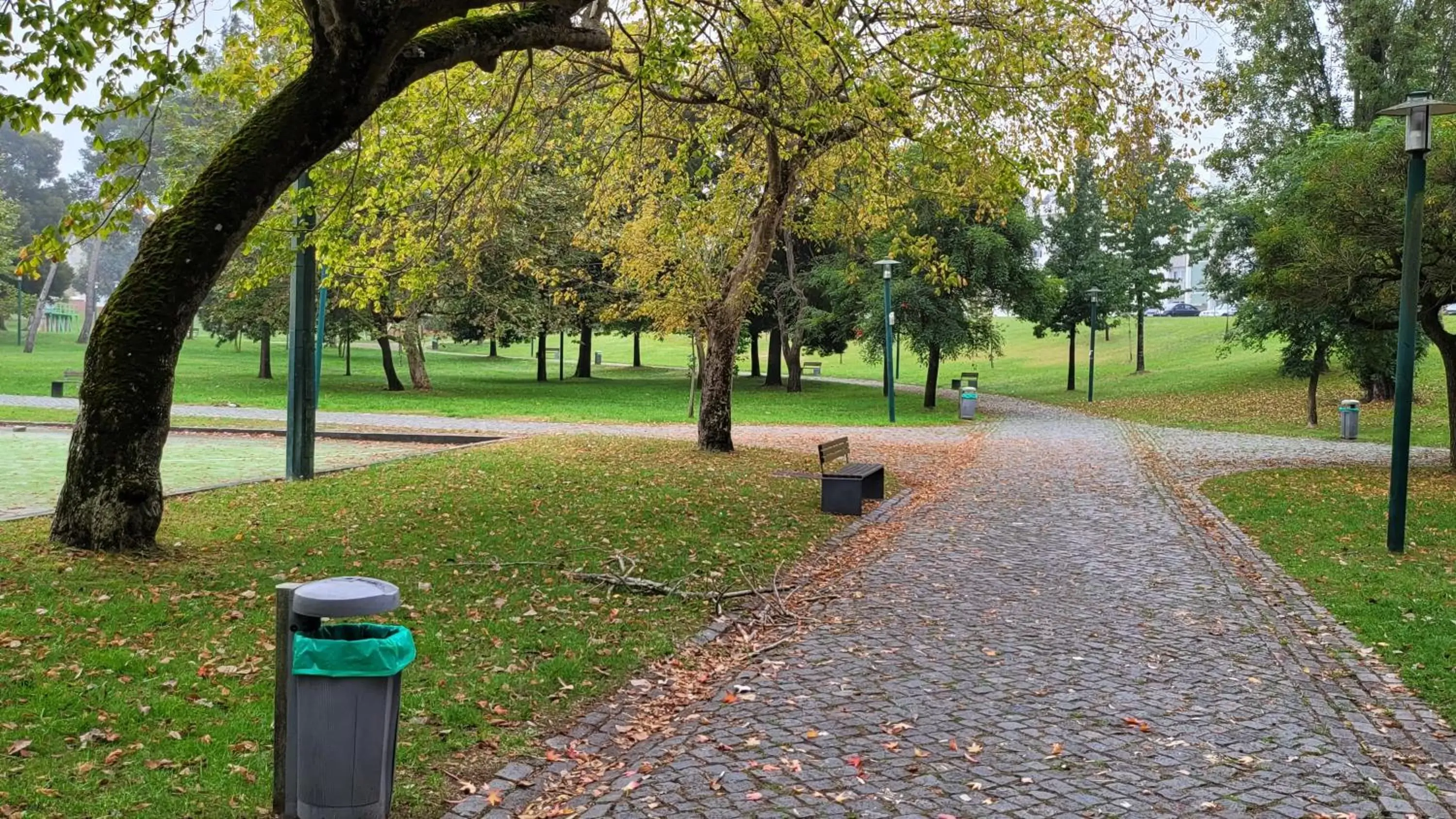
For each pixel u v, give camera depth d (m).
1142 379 50.56
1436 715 5.93
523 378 51.50
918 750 5.25
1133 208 14.94
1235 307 38.03
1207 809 4.56
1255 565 10.48
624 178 18.28
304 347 14.24
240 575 8.07
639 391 43.69
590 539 10.61
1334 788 4.82
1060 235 46.88
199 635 6.48
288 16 10.96
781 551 10.70
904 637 7.58
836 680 6.49
